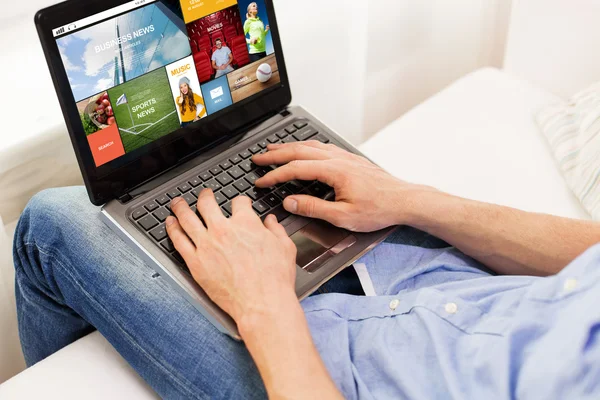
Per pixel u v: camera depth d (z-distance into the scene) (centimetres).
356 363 65
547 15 109
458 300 64
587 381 50
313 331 67
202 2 79
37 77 93
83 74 71
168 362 67
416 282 74
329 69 123
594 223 71
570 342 52
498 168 96
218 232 68
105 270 72
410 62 140
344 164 77
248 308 61
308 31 114
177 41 77
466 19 145
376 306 69
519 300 61
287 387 55
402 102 147
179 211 72
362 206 73
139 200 75
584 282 55
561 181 94
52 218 76
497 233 71
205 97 82
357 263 76
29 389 71
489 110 107
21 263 80
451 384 58
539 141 101
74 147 71
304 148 80
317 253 73
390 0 123
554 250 69
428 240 81
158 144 78
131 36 73
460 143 100
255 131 87
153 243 71
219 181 79
